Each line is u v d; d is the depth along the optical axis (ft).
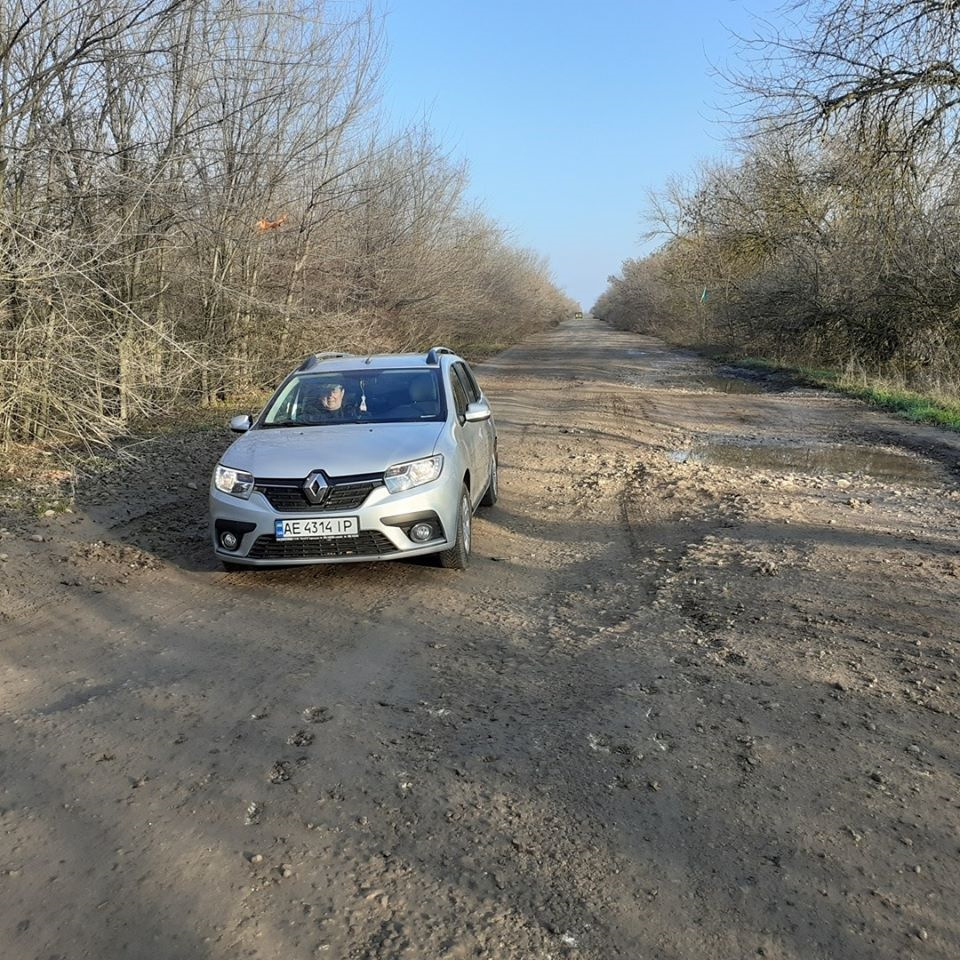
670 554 20.85
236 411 48.80
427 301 83.25
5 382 28.94
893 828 9.30
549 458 36.50
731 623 15.69
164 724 12.05
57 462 30.66
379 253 73.87
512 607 17.11
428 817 9.66
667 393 67.26
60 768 10.85
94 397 30.30
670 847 9.04
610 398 62.80
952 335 67.82
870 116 54.13
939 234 64.80
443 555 19.21
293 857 8.95
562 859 8.86
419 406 21.13
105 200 34.01
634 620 16.08
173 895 8.34
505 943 7.66
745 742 11.25
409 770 10.69
